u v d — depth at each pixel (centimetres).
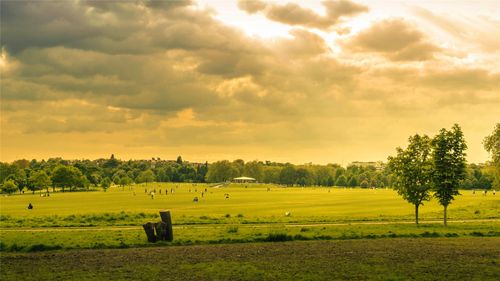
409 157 6384
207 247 4231
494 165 12000
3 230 5588
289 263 3500
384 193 19175
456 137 6259
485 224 5969
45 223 6300
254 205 11338
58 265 3506
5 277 3172
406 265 3409
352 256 3750
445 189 6122
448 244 4316
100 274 3212
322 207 10306
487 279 3002
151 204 12231
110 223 6284
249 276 3112
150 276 3136
